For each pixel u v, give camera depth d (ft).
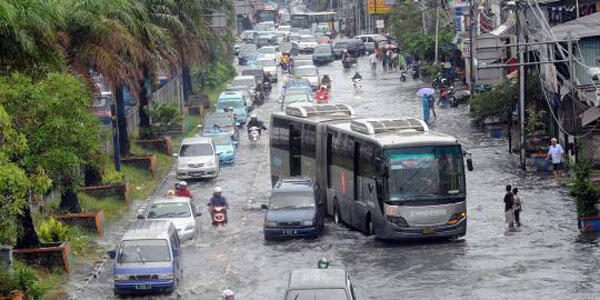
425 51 463.42
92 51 182.70
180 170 234.17
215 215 185.06
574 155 214.48
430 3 503.20
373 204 164.35
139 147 266.36
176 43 291.17
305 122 202.90
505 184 211.41
